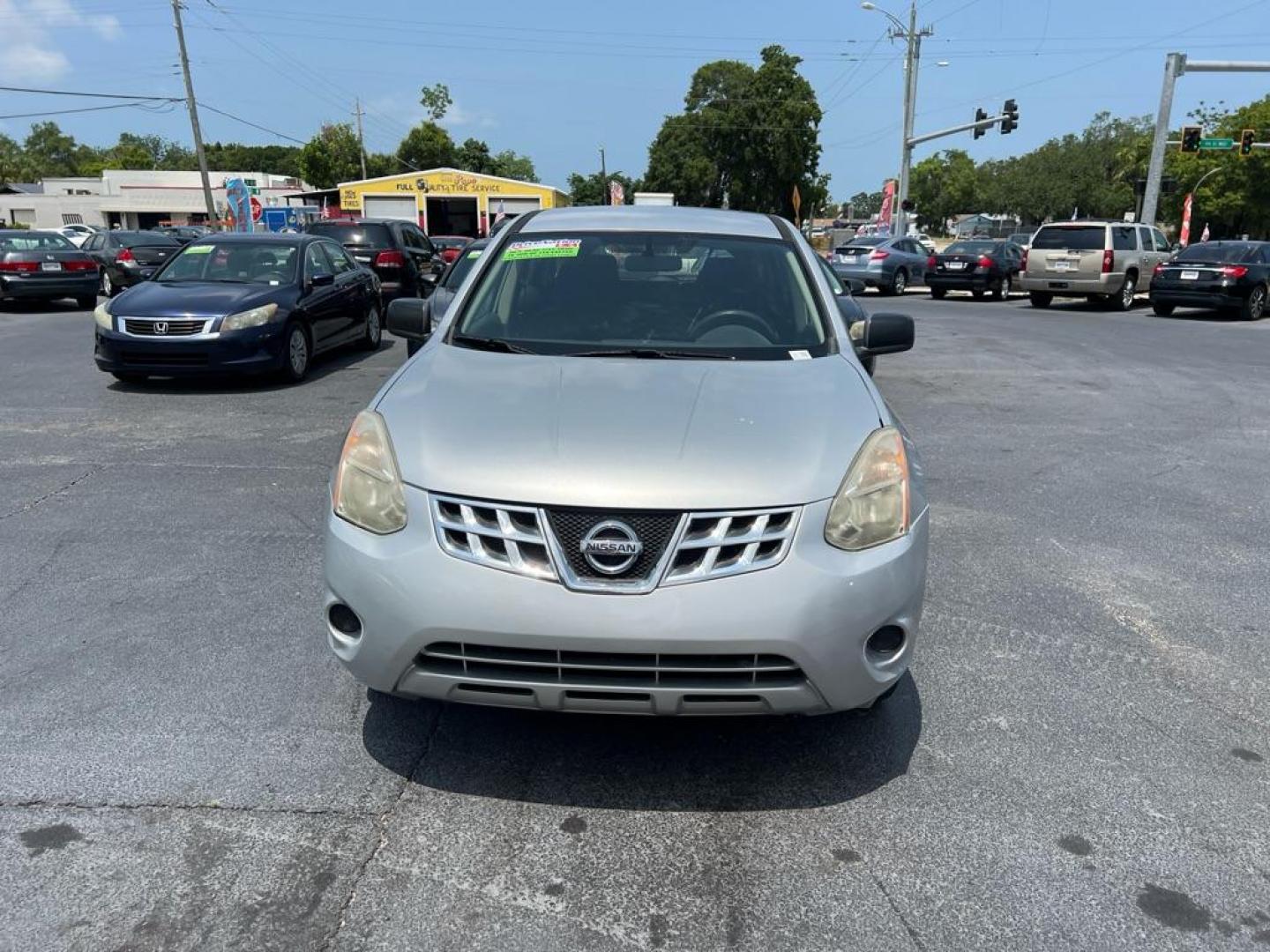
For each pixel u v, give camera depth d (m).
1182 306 19.58
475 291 4.11
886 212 37.69
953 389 10.25
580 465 2.73
